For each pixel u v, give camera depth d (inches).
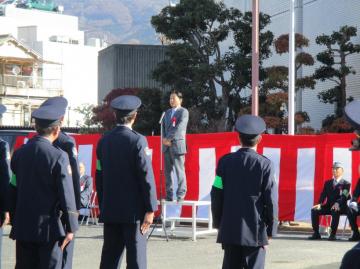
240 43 1521.9
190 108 1501.0
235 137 736.3
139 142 380.5
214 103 1514.5
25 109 2564.0
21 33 3718.0
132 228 380.8
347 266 177.5
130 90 1855.3
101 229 741.3
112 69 2468.0
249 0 1903.3
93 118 1979.6
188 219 669.9
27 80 2593.5
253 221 348.8
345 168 702.5
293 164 719.7
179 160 666.8
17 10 4015.8
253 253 354.0
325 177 707.4
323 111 1466.5
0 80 2522.1
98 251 585.3
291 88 907.4
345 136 702.5
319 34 1508.4
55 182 338.0
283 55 1617.9
